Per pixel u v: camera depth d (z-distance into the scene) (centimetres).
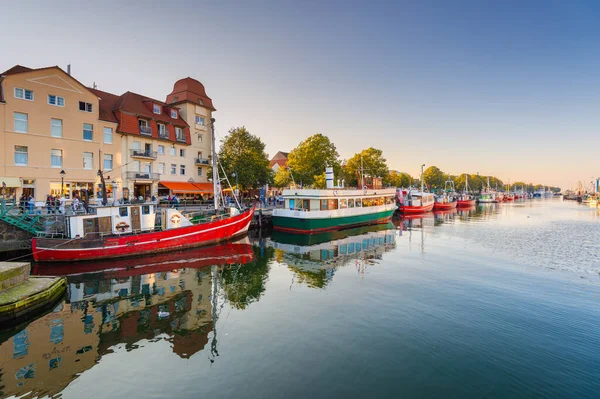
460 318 1123
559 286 1491
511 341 958
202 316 1159
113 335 1006
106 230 2053
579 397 705
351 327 1049
